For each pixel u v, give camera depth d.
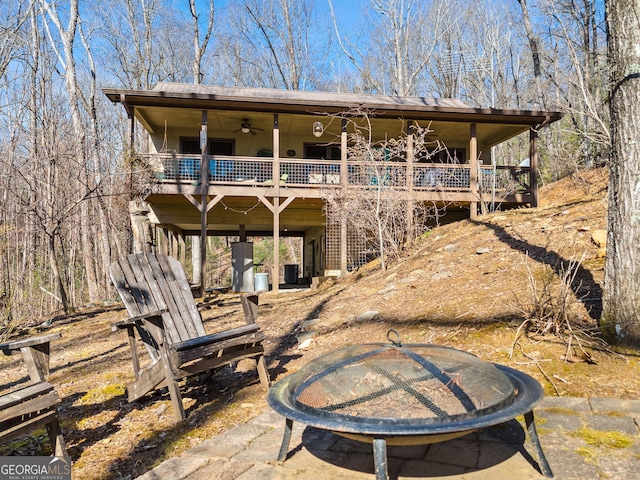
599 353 3.72
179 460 2.54
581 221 7.35
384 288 7.34
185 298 4.55
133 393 3.63
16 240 14.12
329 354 2.72
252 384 4.16
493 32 27.91
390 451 2.59
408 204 10.18
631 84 3.71
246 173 13.23
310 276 17.52
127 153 11.41
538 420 2.88
